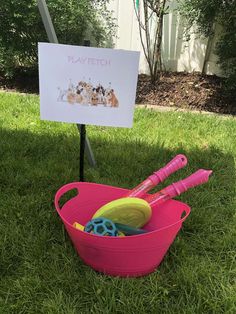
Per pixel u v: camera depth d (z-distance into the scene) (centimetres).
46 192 240
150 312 166
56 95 203
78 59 194
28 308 167
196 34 461
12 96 413
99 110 204
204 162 285
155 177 200
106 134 324
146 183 201
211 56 466
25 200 232
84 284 176
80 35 452
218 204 238
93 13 449
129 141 313
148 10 462
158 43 448
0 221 214
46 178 253
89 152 266
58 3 418
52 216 218
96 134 322
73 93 202
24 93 446
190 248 200
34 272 182
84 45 202
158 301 169
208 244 203
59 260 189
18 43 436
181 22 463
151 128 345
